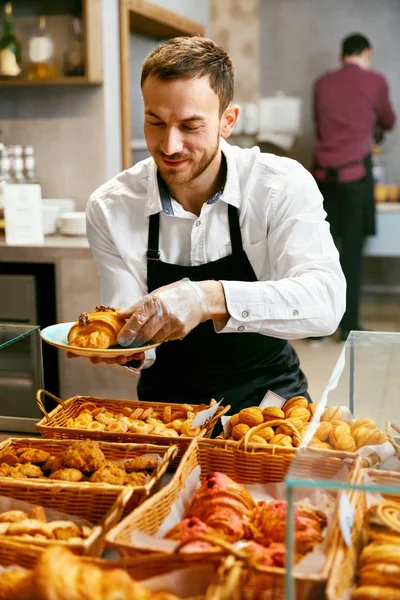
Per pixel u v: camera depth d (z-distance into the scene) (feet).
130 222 6.36
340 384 4.74
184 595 3.07
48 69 12.57
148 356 6.18
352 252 17.70
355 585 3.28
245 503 3.90
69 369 10.73
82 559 3.13
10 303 10.93
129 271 6.49
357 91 17.24
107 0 12.51
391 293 22.24
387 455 4.29
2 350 5.53
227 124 5.70
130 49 15.43
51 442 4.82
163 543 3.41
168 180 5.43
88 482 4.23
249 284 5.27
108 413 5.40
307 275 5.53
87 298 10.80
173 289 4.93
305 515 3.52
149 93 5.11
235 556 3.05
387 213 18.61
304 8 21.48
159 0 14.62
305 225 5.84
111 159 13.19
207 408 5.42
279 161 6.10
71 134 13.08
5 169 12.31
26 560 3.45
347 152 17.33
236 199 5.99
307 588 3.04
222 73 5.25
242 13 21.83
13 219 11.14
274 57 21.86
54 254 10.78
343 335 17.93
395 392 4.80
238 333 6.26
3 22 12.71
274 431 4.99
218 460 4.62
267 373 6.48
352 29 21.38
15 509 4.12
